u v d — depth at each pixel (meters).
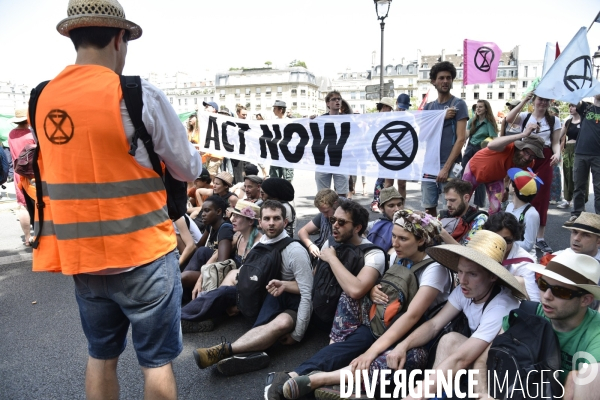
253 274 3.39
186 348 3.42
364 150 5.02
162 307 1.85
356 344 2.86
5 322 3.92
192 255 4.57
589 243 3.09
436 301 2.87
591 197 8.74
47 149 1.71
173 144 1.83
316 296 3.23
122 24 1.79
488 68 7.01
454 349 2.52
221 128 5.65
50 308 4.22
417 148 4.79
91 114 1.67
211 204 4.57
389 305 2.84
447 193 3.82
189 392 2.83
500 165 4.28
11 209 9.80
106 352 2.01
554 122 5.26
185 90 120.25
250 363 3.03
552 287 2.07
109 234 1.73
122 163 1.73
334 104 6.18
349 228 3.18
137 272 1.80
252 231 4.12
